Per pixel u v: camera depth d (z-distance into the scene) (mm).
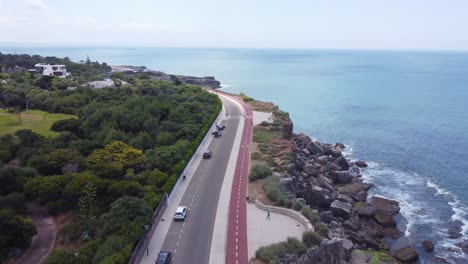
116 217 54844
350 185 97312
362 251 68500
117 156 75812
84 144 81375
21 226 52594
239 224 60594
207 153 90688
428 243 72438
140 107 104188
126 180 69438
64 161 71750
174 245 54625
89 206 60812
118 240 48781
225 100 163875
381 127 161000
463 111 190875
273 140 105188
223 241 55656
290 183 78750
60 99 116125
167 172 75812
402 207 88562
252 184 75812
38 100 116750
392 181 103875
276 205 66625
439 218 83625
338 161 107125
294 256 51000
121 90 130750
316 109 199250
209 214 63781
